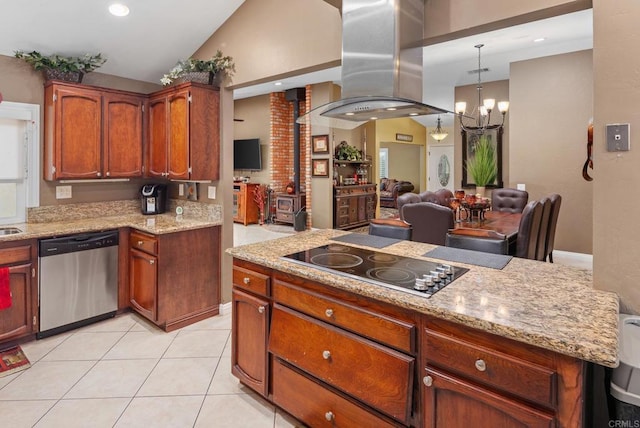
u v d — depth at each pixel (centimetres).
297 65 278
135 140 366
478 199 452
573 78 525
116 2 281
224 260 354
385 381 154
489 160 608
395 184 1230
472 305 140
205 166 337
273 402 210
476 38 463
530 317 129
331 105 217
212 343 298
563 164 539
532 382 119
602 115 154
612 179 154
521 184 573
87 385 239
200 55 357
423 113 226
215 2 305
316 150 767
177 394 230
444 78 675
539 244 370
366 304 163
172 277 318
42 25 288
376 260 204
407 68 205
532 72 554
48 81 320
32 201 328
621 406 122
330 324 177
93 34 309
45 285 296
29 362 263
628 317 147
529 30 433
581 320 127
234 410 216
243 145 885
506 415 125
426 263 198
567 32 443
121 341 299
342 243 248
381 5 201
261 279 210
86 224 331
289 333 195
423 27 213
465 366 133
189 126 325
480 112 623
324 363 178
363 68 209
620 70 149
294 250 228
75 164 327
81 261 314
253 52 308
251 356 221
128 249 344
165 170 353
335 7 244
